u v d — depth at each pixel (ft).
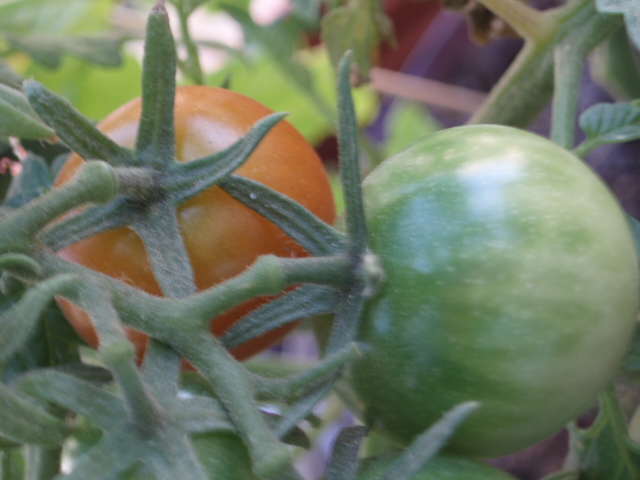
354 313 0.40
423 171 0.41
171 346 0.36
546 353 0.38
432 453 0.34
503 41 1.16
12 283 0.39
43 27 0.82
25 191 0.56
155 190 0.41
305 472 0.95
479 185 0.39
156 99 0.40
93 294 0.34
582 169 0.41
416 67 1.25
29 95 0.39
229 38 1.12
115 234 0.42
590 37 0.57
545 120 0.90
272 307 0.40
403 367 0.39
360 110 1.07
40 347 0.51
